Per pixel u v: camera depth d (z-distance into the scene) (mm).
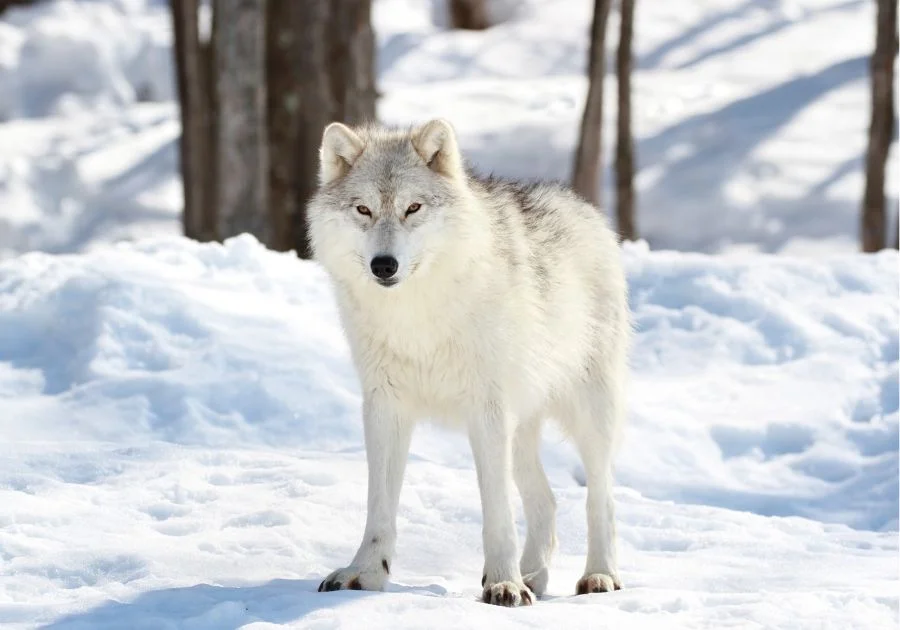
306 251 25203
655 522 10508
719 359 14898
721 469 12984
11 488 9852
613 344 9234
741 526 10492
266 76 25328
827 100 35125
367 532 8078
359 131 8664
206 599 7391
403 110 36312
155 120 38375
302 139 25141
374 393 8242
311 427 12930
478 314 8023
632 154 25328
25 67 41719
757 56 39156
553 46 42531
